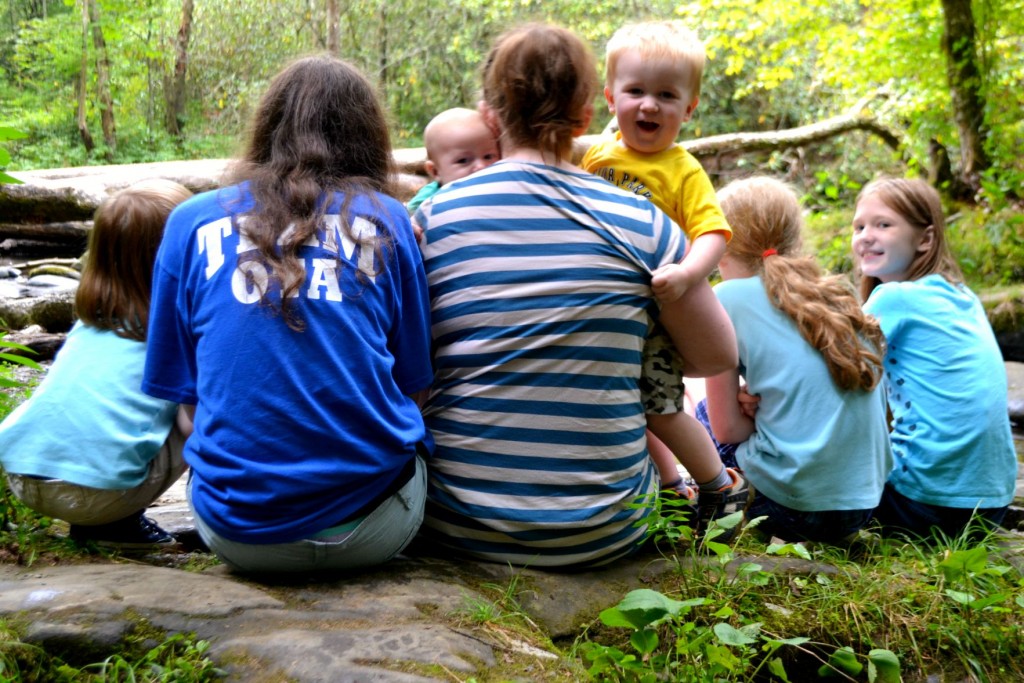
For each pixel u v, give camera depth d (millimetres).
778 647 2068
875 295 3092
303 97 2145
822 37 9500
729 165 11352
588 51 2283
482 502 2186
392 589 2043
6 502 2420
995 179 8430
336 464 1929
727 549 2152
